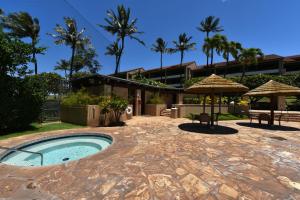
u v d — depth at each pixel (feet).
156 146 22.44
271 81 40.93
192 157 18.30
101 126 38.68
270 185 12.55
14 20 86.07
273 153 19.97
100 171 14.64
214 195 11.20
